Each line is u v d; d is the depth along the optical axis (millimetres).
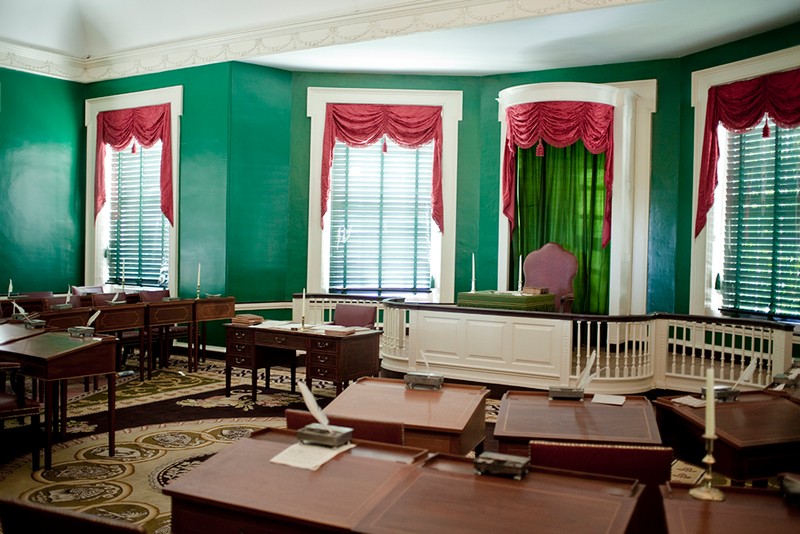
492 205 9633
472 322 7250
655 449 2586
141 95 10008
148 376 7812
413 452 2643
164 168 9766
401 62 9242
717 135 8289
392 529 1982
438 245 9898
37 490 4191
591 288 8953
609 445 2762
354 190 9945
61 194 10398
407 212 9938
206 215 9453
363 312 7527
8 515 1915
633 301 8953
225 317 8625
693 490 2270
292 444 2719
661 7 7055
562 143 8484
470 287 9734
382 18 8266
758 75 7785
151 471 4590
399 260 9961
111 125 10328
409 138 9727
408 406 3561
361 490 2264
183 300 8156
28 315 6453
